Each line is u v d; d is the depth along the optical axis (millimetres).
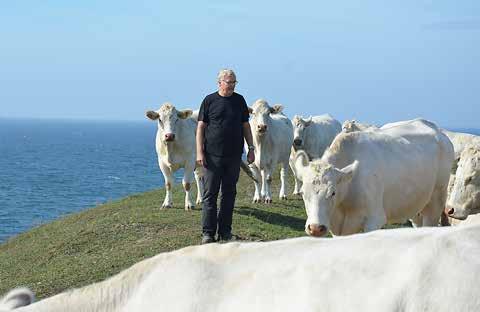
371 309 3672
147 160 111500
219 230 12578
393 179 11219
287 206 18047
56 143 185625
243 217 15898
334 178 10398
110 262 13102
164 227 15328
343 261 3936
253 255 4270
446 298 3539
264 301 3977
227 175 12266
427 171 11945
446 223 12969
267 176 18875
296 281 3965
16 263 15516
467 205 12031
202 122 12156
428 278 3627
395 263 3793
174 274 4344
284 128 19578
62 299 4590
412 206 11867
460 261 3633
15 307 4641
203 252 4422
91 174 76625
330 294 3818
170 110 17203
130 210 18453
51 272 13406
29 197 50750
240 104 12180
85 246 15031
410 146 11742
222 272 4250
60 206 44938
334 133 23250
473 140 17734
